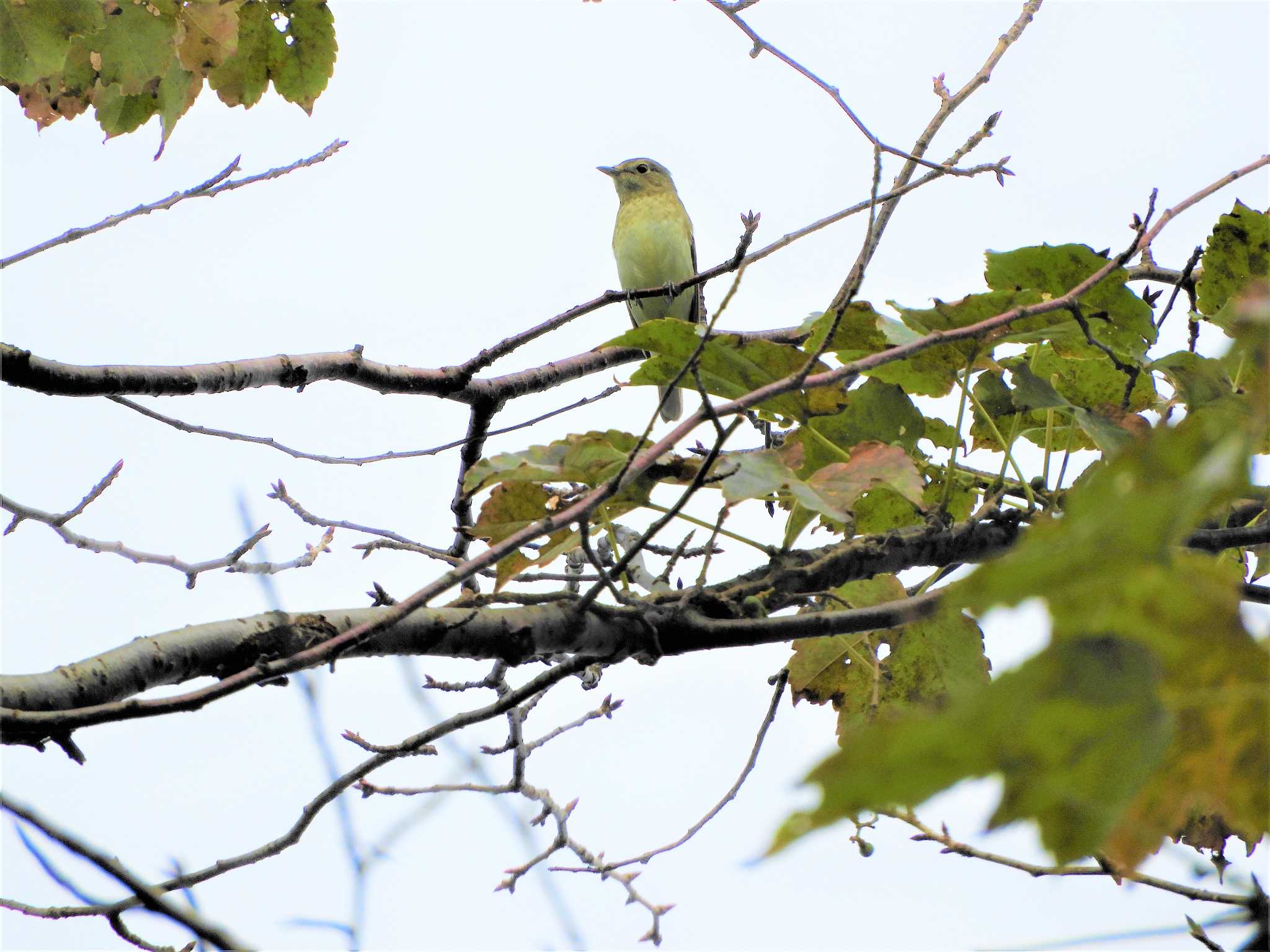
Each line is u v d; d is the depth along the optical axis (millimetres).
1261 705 1710
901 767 1518
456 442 8664
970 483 6934
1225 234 6410
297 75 8555
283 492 7770
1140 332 6012
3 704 4449
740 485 5160
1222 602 1611
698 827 6727
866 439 6363
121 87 7902
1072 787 1598
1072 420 6355
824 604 6582
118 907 3904
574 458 5344
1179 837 5625
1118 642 1648
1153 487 1561
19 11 7320
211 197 7965
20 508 7426
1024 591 1608
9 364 6742
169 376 7344
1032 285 6207
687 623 5371
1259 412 1501
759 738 6684
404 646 5250
